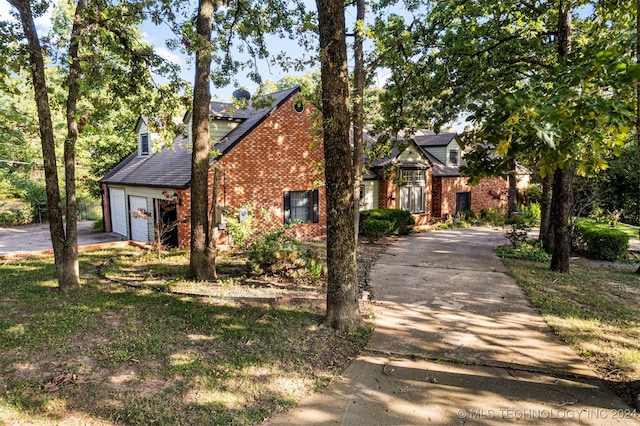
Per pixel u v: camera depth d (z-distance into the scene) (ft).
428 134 90.89
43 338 18.95
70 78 26.21
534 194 96.48
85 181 85.46
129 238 57.31
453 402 14.60
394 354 18.56
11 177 85.40
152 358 17.15
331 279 21.09
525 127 10.28
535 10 38.78
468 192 82.58
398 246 50.34
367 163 35.22
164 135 35.76
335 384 15.80
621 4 24.68
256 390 15.01
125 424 12.77
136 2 28.94
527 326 22.15
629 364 17.34
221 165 45.19
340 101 19.61
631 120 11.30
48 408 13.41
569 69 12.23
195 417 13.21
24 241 54.54
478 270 36.50
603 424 13.20
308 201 53.57
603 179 52.24
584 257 47.29
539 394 15.12
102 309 23.43
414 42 35.45
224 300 25.55
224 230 44.86
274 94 53.83
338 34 19.33
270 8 36.40
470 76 40.40
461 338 20.44
